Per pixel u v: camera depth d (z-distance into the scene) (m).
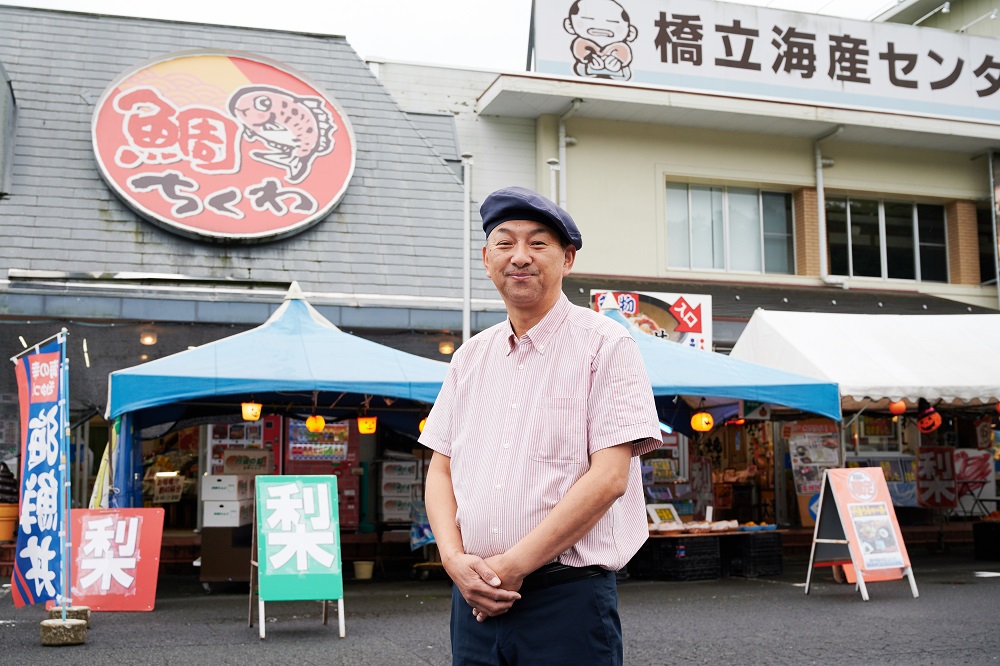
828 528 9.75
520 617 2.39
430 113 15.12
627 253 15.39
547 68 15.06
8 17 13.66
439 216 13.61
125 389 8.32
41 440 7.36
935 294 16.83
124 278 11.56
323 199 12.97
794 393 9.91
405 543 13.09
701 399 12.22
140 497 9.66
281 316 9.80
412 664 6.21
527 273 2.52
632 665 6.16
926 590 9.89
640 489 2.67
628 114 15.31
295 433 13.07
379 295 12.47
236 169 12.84
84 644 6.91
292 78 13.73
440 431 2.71
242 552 10.26
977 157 17.27
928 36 17.14
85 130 12.87
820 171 16.22
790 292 15.56
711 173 15.91
